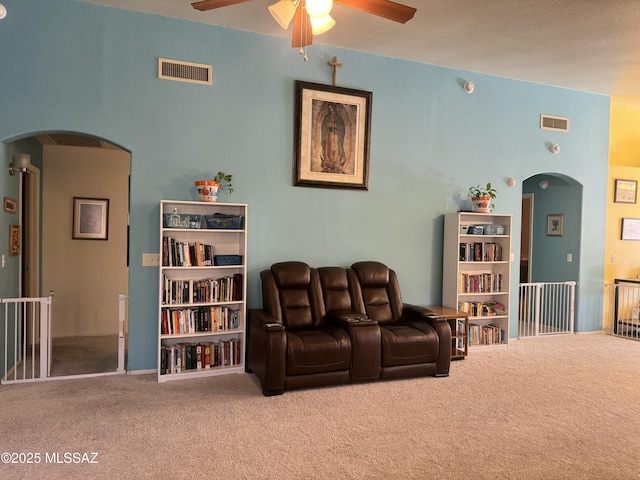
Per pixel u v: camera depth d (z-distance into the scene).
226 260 4.52
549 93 6.37
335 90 5.09
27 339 5.82
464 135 5.84
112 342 5.88
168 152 4.53
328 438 3.14
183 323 4.39
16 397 3.79
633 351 5.61
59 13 4.16
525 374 4.64
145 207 4.48
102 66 4.29
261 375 4.00
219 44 4.68
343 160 5.18
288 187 4.98
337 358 4.10
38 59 4.11
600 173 6.79
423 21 4.43
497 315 5.75
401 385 4.25
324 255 5.16
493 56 5.33
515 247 6.16
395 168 5.48
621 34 4.63
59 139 5.87
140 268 4.48
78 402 3.70
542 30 4.58
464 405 3.78
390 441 3.12
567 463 2.87
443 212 5.74
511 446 3.08
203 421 3.38
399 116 5.47
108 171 6.45
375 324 4.30
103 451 2.91
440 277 5.75
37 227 5.93
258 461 2.82
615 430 3.36
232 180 4.76
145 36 4.42
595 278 6.81
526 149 6.24
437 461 2.86
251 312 4.51
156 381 4.24
